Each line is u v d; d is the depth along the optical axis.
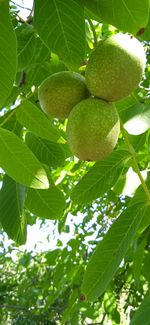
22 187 0.46
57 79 0.38
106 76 0.34
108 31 0.78
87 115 0.35
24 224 0.46
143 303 0.31
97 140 0.35
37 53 0.49
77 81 0.38
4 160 0.36
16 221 0.46
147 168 0.62
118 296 1.05
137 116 0.40
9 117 0.40
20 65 0.49
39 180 0.36
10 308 1.71
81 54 0.38
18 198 0.46
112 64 0.34
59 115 0.40
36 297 1.43
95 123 0.35
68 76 0.38
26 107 0.40
